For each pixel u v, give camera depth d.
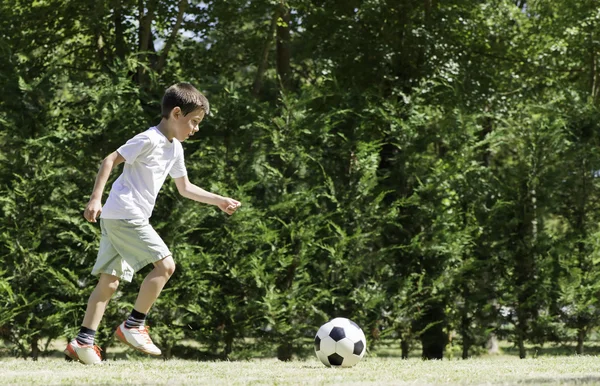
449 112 12.82
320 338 6.18
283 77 15.27
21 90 11.41
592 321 12.14
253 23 15.29
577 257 12.28
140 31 14.28
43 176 11.14
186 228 11.40
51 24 14.77
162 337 11.10
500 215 12.39
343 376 4.73
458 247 12.09
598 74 17.52
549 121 12.64
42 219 11.17
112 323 11.05
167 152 5.24
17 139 11.22
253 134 11.98
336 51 14.89
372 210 11.94
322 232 11.93
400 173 12.41
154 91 12.16
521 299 12.27
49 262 11.05
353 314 11.74
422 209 12.19
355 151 12.23
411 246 12.05
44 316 10.97
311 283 11.77
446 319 12.32
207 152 11.84
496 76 16.33
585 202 12.53
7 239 10.88
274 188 11.77
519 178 12.41
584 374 5.01
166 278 5.18
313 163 12.04
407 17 14.43
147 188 5.14
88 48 15.45
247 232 11.41
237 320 11.34
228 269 11.41
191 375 4.78
